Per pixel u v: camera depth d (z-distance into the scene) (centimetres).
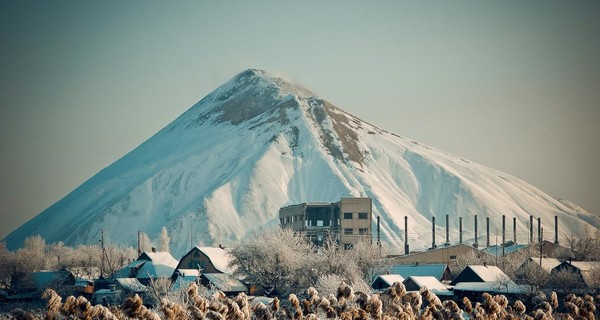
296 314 14862
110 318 13162
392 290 16125
